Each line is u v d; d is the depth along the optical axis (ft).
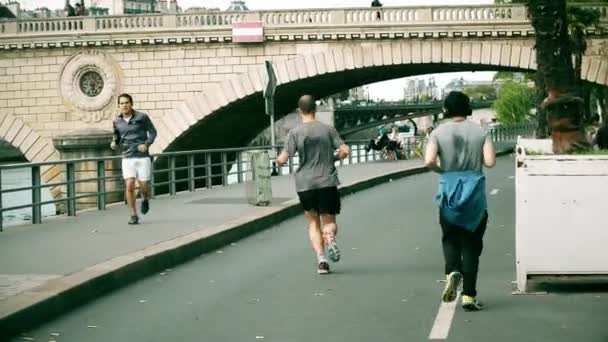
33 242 44.34
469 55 162.20
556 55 46.83
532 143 56.39
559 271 31.76
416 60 164.14
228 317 29.04
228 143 223.10
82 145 89.66
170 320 28.76
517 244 31.99
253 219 53.62
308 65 168.45
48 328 27.89
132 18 174.60
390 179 107.76
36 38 175.83
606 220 31.50
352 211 66.39
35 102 179.63
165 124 174.91
